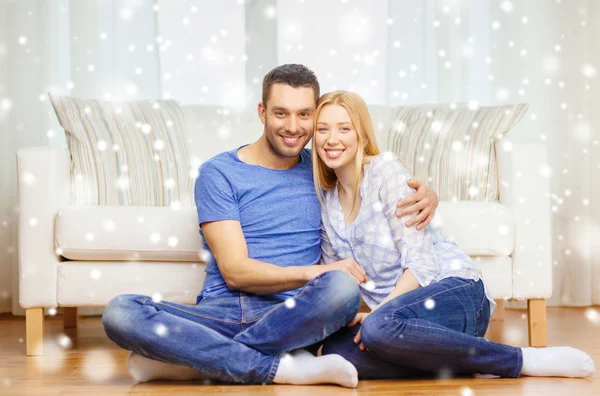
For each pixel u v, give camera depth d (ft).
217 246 6.32
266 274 6.07
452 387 5.73
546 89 11.15
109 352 7.90
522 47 11.15
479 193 8.71
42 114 10.88
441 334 5.78
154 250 7.70
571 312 10.50
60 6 10.94
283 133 6.38
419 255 6.24
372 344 5.82
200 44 11.28
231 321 6.15
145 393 5.74
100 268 7.79
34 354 7.76
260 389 5.76
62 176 8.08
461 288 6.21
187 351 5.82
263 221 6.47
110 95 10.53
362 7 11.43
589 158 11.12
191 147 9.77
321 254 6.81
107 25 10.90
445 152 8.92
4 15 10.84
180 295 7.77
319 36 11.46
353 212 6.52
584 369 5.96
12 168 10.87
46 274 7.78
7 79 10.85
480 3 11.22
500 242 7.83
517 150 8.16
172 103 9.78
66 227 7.69
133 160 8.82
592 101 11.10
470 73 11.23
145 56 10.97
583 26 11.07
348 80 11.45
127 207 7.82
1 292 10.97
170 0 11.16
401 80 11.29
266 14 11.56
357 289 5.84
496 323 9.67
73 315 9.79
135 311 5.90
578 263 11.10
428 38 11.27
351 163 6.46
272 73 6.44
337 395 5.51
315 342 5.98
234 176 6.50
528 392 5.52
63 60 10.96
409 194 6.29
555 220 11.15
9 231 10.89
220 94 11.34
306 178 6.72
